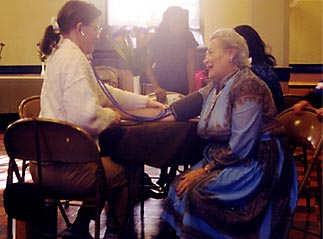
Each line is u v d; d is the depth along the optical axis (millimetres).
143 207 3951
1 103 7613
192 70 4938
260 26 6906
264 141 2680
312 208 4148
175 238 3496
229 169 2654
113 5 8086
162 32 4934
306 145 3121
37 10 8688
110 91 3170
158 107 3246
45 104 2771
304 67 9219
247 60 2771
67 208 4109
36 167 2799
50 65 2777
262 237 2617
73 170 2721
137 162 2826
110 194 2777
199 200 2617
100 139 2818
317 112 3104
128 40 3855
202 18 8125
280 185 2676
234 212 2611
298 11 9164
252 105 2619
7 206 2703
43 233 3232
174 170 3986
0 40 8656
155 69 4988
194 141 2918
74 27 2814
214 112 2725
